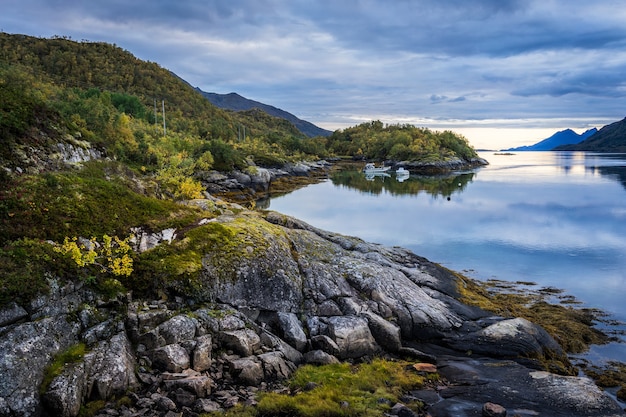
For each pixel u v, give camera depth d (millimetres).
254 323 19641
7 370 12406
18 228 17594
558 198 85062
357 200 88062
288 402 14766
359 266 26625
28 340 13422
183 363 15906
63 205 20203
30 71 180500
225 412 13992
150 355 15953
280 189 108875
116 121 91062
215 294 20125
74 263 16594
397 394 16766
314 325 21516
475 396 17172
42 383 12906
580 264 41844
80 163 26562
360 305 23422
